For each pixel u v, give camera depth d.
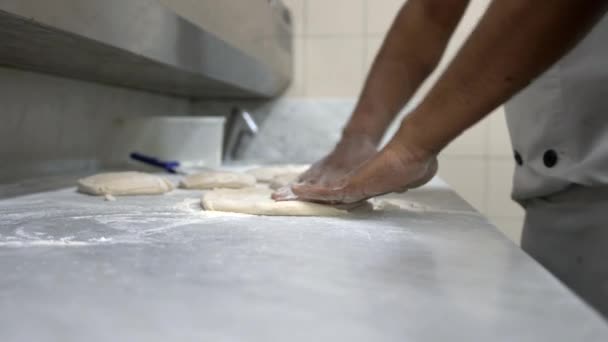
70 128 1.18
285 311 0.32
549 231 0.81
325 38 1.72
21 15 0.52
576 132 0.72
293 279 0.39
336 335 0.28
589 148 0.71
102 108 1.32
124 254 0.46
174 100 1.74
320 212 0.67
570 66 0.73
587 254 0.73
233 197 0.74
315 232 0.56
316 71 1.74
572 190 0.76
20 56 0.84
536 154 0.80
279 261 0.44
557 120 0.75
